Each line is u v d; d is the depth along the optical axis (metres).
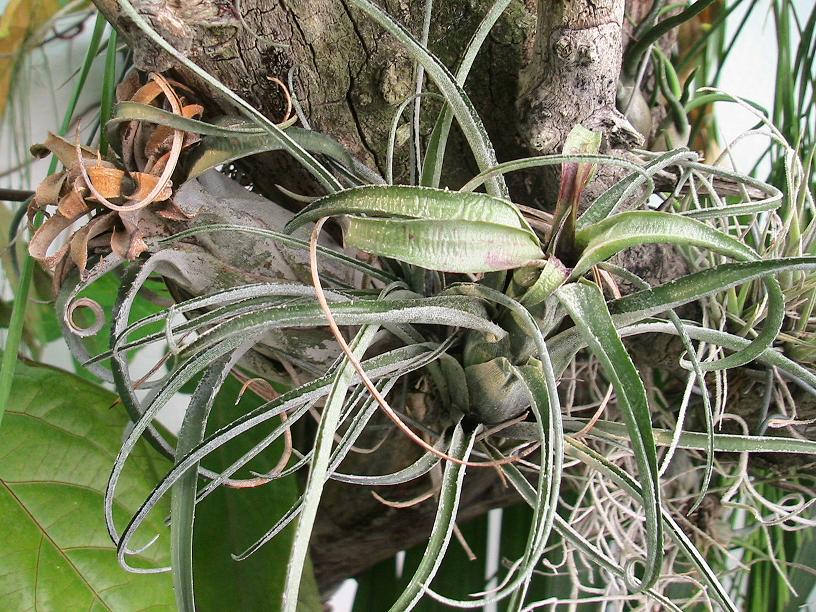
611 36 0.42
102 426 0.54
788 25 0.63
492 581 0.78
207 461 0.58
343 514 0.70
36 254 0.40
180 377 0.35
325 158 0.43
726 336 0.39
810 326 0.53
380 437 0.59
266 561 0.56
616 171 0.45
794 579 0.73
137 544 0.51
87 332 0.41
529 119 0.45
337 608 0.99
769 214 0.51
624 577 0.40
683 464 0.62
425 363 0.38
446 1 0.45
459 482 0.36
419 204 0.30
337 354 0.46
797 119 0.62
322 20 0.44
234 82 0.44
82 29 0.79
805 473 0.59
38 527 0.50
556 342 0.38
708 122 0.67
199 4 0.42
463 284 0.36
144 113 0.38
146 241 0.42
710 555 0.70
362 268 0.40
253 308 0.38
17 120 0.81
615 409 0.59
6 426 0.52
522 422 0.42
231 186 0.46
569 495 0.70
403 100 0.45
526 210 0.44
